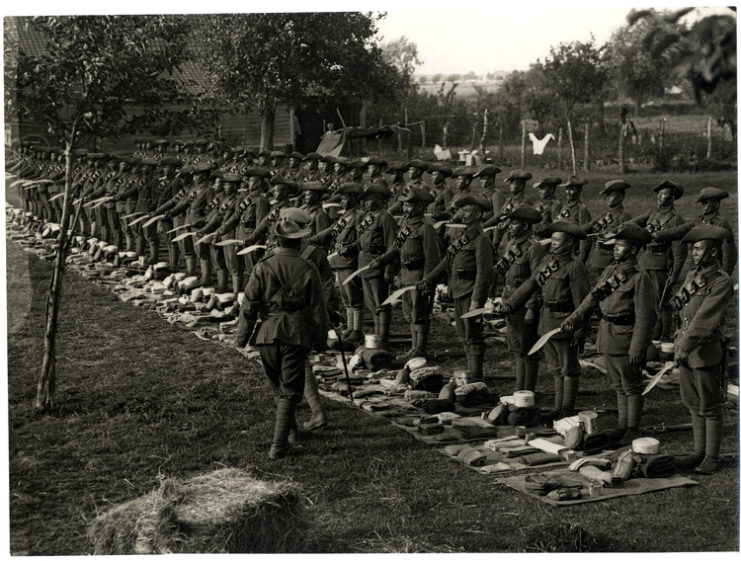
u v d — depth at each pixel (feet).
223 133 54.24
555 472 23.86
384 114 58.49
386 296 36.29
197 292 43.73
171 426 27.50
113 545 19.93
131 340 37.45
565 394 27.43
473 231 31.14
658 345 33.76
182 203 49.24
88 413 28.55
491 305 41.29
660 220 34.91
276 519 20.22
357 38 47.78
